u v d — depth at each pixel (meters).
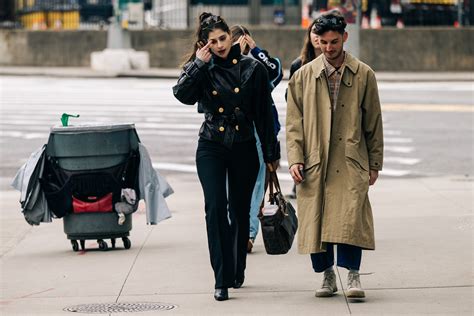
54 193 16.39
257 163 13.09
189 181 25.61
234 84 12.72
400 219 19.02
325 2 60.62
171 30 66.00
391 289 13.31
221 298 12.83
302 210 12.51
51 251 16.92
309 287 13.56
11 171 27.70
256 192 15.91
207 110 12.87
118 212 16.50
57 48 67.88
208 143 12.90
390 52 63.81
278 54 64.12
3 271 15.27
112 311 12.45
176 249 16.64
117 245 17.33
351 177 12.33
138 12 65.75
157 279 14.34
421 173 26.39
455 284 13.53
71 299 13.26
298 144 12.55
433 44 63.78
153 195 16.64
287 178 25.94
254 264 15.18
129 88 52.12
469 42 63.78
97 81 57.84
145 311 12.39
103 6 74.44
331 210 12.33
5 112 40.56
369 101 12.50
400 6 66.81
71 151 16.34
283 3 67.19
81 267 15.41
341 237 12.23
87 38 67.56
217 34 12.63
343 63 12.48
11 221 20.25
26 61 68.31
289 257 15.68
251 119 12.95
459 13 67.19
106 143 16.38
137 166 16.64
